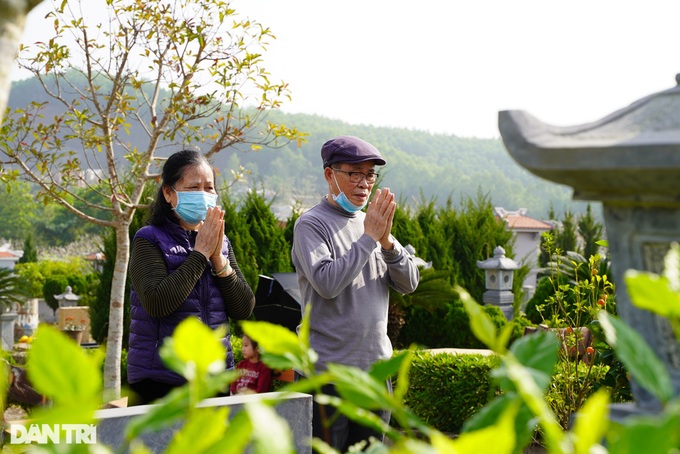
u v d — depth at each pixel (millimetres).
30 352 728
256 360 5309
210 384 832
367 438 3271
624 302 1511
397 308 9508
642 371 867
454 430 6379
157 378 3207
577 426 759
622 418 1462
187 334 752
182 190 3418
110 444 2418
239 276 3551
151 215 3479
